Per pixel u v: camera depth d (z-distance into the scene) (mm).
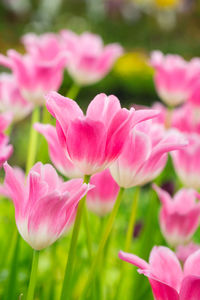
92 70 1333
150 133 851
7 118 935
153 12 9773
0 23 8438
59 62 1067
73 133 775
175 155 1073
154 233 1165
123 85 5598
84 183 774
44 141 1032
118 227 1621
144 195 2076
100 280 959
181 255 1013
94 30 9078
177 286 788
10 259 1043
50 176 795
